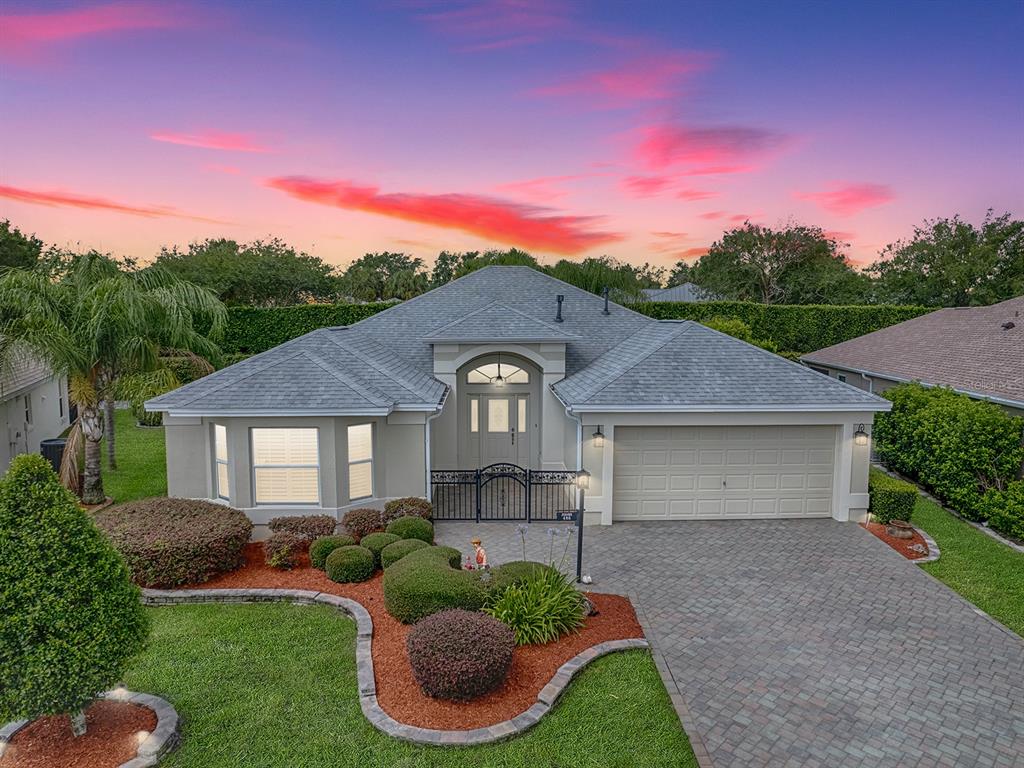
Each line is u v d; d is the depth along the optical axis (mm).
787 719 7098
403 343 18047
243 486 13000
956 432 14992
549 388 16719
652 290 53188
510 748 6441
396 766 6164
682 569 11547
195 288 15648
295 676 7758
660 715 7102
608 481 14008
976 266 42469
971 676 8055
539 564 9883
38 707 5629
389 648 8328
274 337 33250
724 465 14352
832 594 10492
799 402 13719
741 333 26766
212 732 6645
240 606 9883
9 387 17047
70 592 5699
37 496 5770
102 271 15086
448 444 16844
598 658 8281
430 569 9305
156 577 10164
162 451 20891
